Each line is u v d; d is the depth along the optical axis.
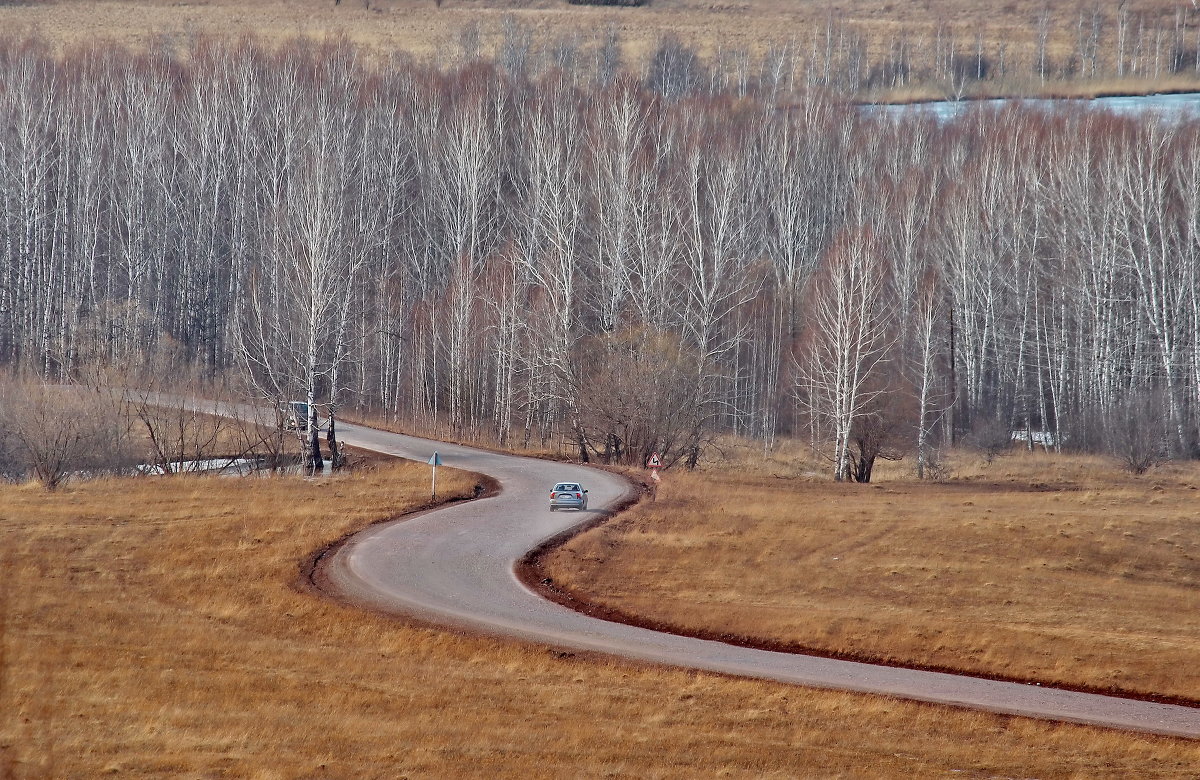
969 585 153.38
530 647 118.62
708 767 83.94
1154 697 112.06
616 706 99.38
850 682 112.88
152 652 111.69
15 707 92.31
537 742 88.44
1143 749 93.62
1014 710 104.88
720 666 116.44
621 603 142.62
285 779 77.62
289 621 127.38
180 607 132.88
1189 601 147.00
